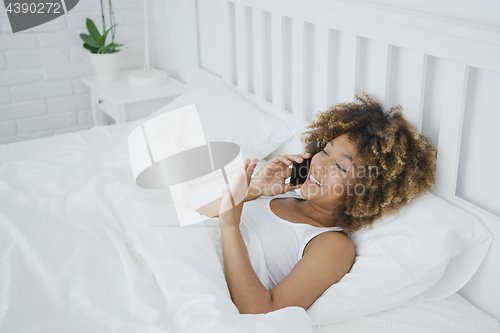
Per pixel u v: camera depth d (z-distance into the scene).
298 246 0.95
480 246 0.88
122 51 2.40
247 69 1.60
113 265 0.82
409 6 0.99
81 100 2.37
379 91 1.05
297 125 1.35
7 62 2.13
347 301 0.82
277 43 1.37
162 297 0.79
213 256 0.85
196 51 2.01
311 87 1.37
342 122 0.97
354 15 1.05
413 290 0.85
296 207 1.04
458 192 0.98
